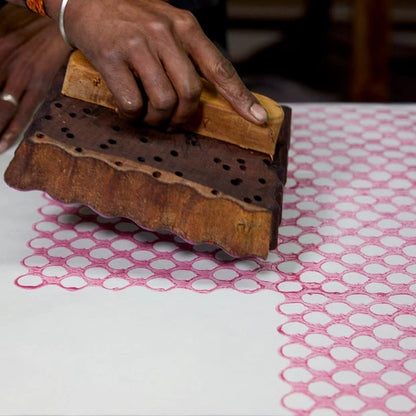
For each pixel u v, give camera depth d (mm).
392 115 1418
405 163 1264
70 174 946
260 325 901
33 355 841
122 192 944
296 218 1110
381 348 872
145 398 789
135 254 1020
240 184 954
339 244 1058
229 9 3375
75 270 983
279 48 3086
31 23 1428
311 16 2936
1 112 1291
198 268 998
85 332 877
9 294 935
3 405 777
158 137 997
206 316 911
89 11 999
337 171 1234
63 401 783
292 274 993
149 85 960
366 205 1147
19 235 1047
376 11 2322
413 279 991
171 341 869
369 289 969
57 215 1094
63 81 1044
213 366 835
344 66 2959
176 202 938
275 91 2779
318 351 864
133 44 963
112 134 983
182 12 1002
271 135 998
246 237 935
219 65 973
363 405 793
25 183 953
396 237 1076
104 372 821
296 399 797
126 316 905
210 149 995
